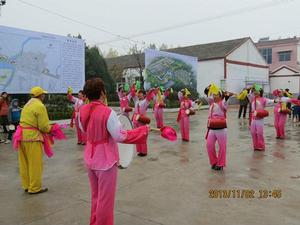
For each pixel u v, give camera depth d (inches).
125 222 176.4
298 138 464.8
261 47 1946.4
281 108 456.4
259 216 184.1
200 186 238.5
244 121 701.3
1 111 450.0
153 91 342.3
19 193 227.1
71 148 394.0
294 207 197.8
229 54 1353.3
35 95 227.5
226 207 197.8
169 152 365.1
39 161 224.8
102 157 143.0
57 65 644.7
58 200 211.3
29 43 598.9
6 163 320.2
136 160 323.6
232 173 274.1
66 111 676.1
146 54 987.9
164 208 196.1
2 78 564.7
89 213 189.3
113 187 145.7
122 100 459.5
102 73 1077.8
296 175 268.1
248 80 1464.1
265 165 301.9
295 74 1557.6
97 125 142.1
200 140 449.1
